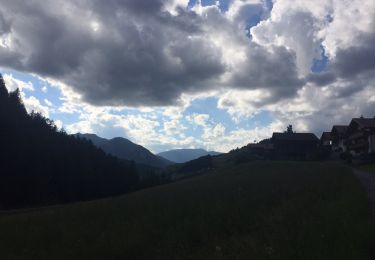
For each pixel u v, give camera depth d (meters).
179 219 16.78
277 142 114.50
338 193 23.31
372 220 13.89
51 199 77.31
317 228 12.59
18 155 73.50
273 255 10.02
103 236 13.99
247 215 16.52
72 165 87.00
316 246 10.44
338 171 48.34
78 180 86.81
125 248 12.09
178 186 45.81
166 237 13.45
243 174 56.28
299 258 9.62
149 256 11.52
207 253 11.12
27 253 12.47
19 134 78.19
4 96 83.62
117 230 15.28
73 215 22.02
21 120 86.25
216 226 14.78
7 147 72.56
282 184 32.59
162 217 17.48
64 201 83.25
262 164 74.00
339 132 104.56
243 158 101.50
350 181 32.53
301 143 114.12
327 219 13.88
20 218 24.16
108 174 96.00
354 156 79.56
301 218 14.84
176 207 20.58
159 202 24.77
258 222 15.23
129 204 25.52
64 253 12.08
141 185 98.56
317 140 114.50
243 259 10.12
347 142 97.69
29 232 16.69
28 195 73.31
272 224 14.24
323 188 26.73
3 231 17.78
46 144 85.94
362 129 89.31
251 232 13.80
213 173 72.06
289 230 12.73
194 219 16.36
